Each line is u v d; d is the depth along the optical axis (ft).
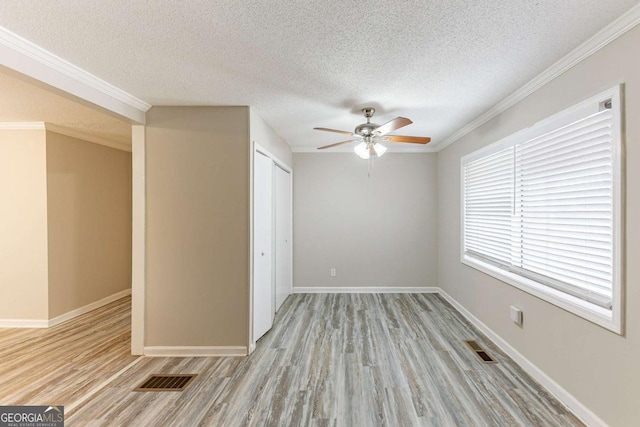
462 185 12.94
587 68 6.27
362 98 9.11
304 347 9.93
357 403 6.98
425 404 6.91
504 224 9.80
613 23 5.42
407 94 8.81
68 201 12.90
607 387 5.79
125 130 12.59
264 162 11.10
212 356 9.38
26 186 11.95
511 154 9.32
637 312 5.22
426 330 11.25
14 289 11.95
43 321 11.89
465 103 9.57
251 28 5.61
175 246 9.50
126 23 5.43
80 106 9.85
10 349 9.91
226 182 9.52
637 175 5.24
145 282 9.50
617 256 5.57
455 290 13.96
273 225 12.72
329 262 16.72
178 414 6.66
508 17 5.32
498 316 9.86
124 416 6.59
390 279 16.65
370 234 16.65
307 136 13.87
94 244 14.26
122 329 11.70
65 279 12.71
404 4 4.98
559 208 7.34
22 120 11.41
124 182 16.25
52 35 5.78
